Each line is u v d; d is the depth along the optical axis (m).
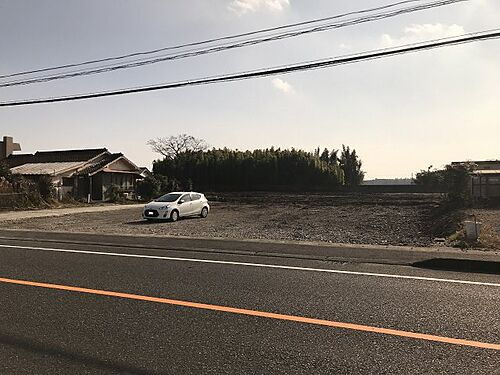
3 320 4.63
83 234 11.93
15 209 26.19
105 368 3.45
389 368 3.38
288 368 3.41
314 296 5.44
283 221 21.42
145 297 5.47
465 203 25.06
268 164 62.44
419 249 8.36
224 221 21.36
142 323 4.50
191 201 22.80
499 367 3.38
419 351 3.70
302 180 62.47
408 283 6.05
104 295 5.59
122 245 10.01
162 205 20.97
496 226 14.69
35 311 4.93
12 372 3.39
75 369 3.44
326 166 64.00
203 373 3.34
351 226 19.11
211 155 65.06
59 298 5.46
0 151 45.31
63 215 23.95
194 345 3.90
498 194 29.62
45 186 30.00
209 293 5.64
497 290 5.64
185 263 7.72
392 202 34.94
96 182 37.91
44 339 4.08
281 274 6.72
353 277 6.45
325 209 29.81
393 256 7.80
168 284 6.15
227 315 4.74
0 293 5.71
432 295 5.42
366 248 8.62
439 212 24.31
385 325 4.35
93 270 7.18
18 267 7.50
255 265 7.45
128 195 39.78
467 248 8.76
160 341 4.01
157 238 10.76
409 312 4.75
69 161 38.72
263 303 5.17
